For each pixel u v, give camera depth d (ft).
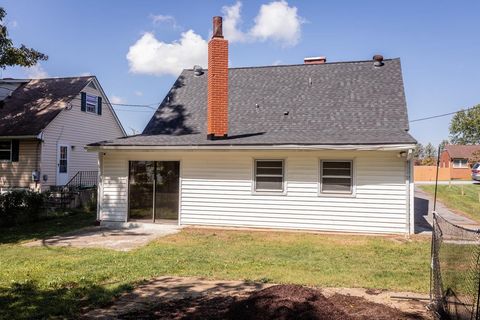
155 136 52.08
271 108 55.47
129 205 50.26
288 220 45.73
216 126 48.11
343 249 35.55
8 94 86.79
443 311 17.85
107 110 96.53
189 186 48.49
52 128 78.18
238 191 47.14
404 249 35.55
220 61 48.88
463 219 57.31
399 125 47.73
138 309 19.92
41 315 19.04
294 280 25.12
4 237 44.21
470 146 198.80
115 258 31.71
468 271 17.48
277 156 46.01
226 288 23.49
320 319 17.12
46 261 31.04
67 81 89.56
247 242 38.78
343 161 44.55
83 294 22.43
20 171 76.02
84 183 85.15
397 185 42.91
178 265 29.30
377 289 23.34
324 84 57.93
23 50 64.39
